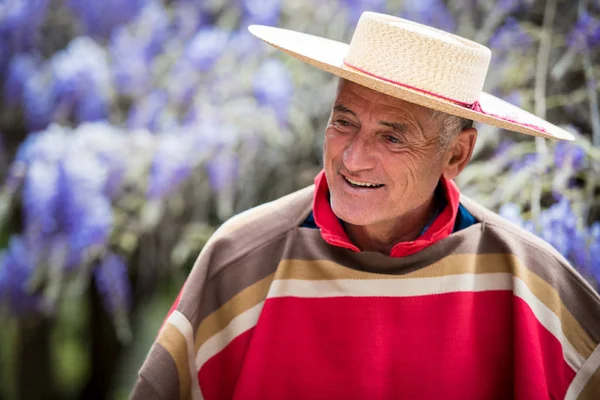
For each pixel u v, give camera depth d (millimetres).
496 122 1746
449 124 1849
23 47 3662
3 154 3650
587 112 2869
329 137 1852
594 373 1973
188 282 2006
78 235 3072
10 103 3566
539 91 2795
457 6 3199
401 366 1922
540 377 1904
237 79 3270
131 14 3588
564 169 2543
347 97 1815
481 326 1963
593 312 2021
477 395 1939
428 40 1756
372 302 1931
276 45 1796
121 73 3373
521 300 1940
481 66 1838
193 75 3281
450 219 1968
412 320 1928
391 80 1778
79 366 3992
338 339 1936
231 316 1995
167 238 3375
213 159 3088
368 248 2027
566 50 2975
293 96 3287
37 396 3992
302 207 2059
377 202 1841
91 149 3105
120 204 3240
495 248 2006
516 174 2637
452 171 1960
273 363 1947
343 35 3367
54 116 3422
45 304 3436
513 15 3102
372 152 1807
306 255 1984
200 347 1989
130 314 3752
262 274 2002
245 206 3293
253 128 3131
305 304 1955
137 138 3139
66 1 3629
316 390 1934
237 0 3445
